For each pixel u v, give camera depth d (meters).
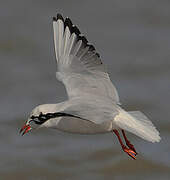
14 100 18.05
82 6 24.31
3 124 16.86
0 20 23.03
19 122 16.94
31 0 24.86
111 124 9.27
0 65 19.95
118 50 20.95
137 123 9.07
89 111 8.21
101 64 9.70
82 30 22.38
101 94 9.48
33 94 18.27
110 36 21.97
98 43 21.45
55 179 14.56
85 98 9.13
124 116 9.11
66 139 16.38
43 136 16.44
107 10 24.14
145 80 19.11
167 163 15.23
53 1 24.62
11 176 14.62
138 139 16.31
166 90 18.45
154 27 22.94
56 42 10.16
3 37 21.55
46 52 20.84
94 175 14.76
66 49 10.02
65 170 14.91
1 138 16.22
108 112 8.38
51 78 19.20
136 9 24.38
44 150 15.73
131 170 15.05
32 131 16.62
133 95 18.17
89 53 9.80
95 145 16.03
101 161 15.38
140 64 19.98
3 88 18.64
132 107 17.62
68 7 24.30
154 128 9.05
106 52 20.77
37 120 9.71
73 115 8.01
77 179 14.55
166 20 23.52
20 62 20.22
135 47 21.25
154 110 17.41
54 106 9.61
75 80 9.64
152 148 15.88
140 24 23.12
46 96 18.14
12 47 21.11
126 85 18.78
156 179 14.73
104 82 9.61
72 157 15.47
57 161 15.30
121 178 14.72
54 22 10.28
